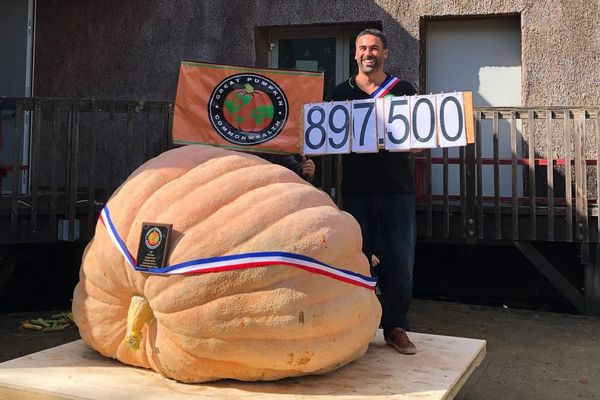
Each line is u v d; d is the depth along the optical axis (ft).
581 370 13.70
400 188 10.93
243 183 7.78
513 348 15.42
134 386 7.38
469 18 23.04
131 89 25.64
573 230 18.45
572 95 21.66
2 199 18.45
